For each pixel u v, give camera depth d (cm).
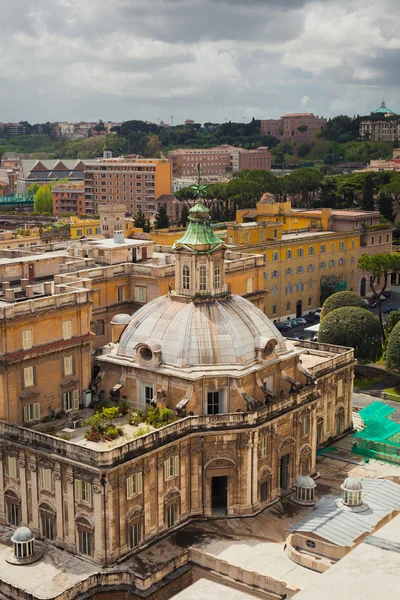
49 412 8719
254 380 8788
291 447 9225
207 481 8494
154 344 8700
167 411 8400
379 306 16775
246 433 8406
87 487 7619
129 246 12294
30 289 9312
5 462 8356
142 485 7862
